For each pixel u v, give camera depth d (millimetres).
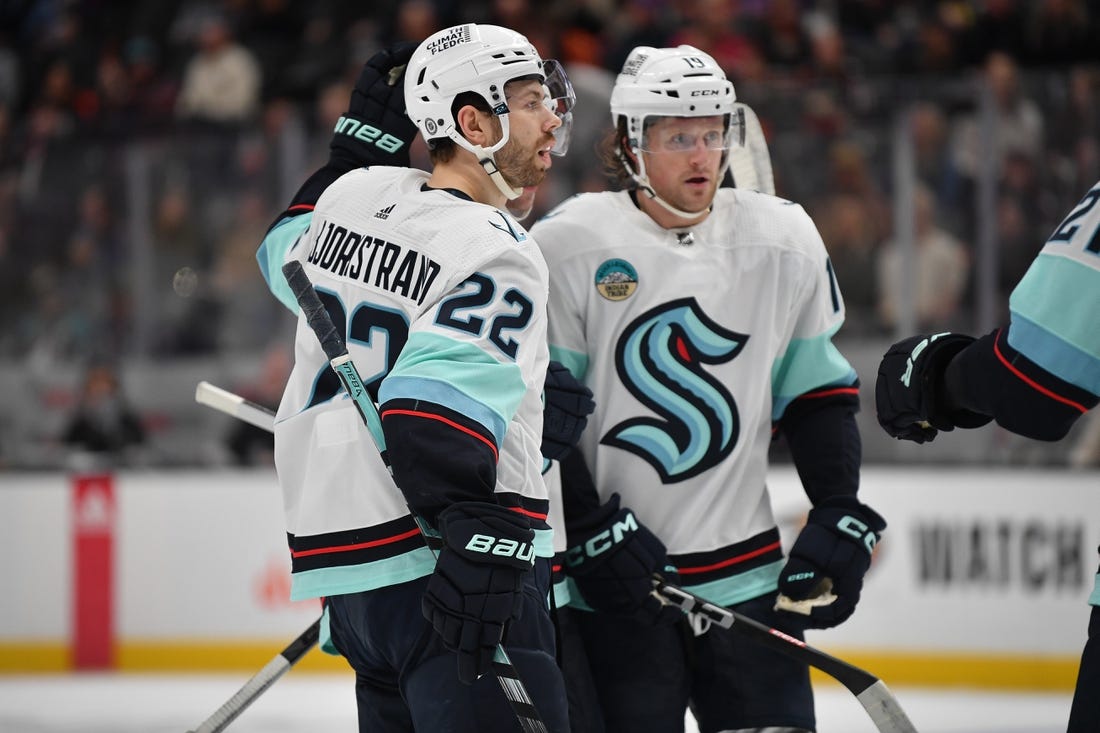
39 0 23125
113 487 16641
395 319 5699
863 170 15203
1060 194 14891
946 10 19531
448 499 5242
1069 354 5125
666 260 7223
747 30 19641
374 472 5668
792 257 7230
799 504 14906
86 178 17250
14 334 17516
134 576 16562
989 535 14438
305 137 16672
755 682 7207
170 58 22062
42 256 17391
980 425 5762
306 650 6754
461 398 5289
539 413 5770
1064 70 19047
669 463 7266
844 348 15281
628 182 7484
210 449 16969
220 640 16328
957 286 15055
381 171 6164
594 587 7059
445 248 5586
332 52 20953
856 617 14781
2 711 14531
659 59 7207
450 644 5230
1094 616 5383
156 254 17094
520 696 5320
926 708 13688
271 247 6770
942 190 15055
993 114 14961
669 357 7246
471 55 5965
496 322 5430
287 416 6012
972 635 14461
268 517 16234
